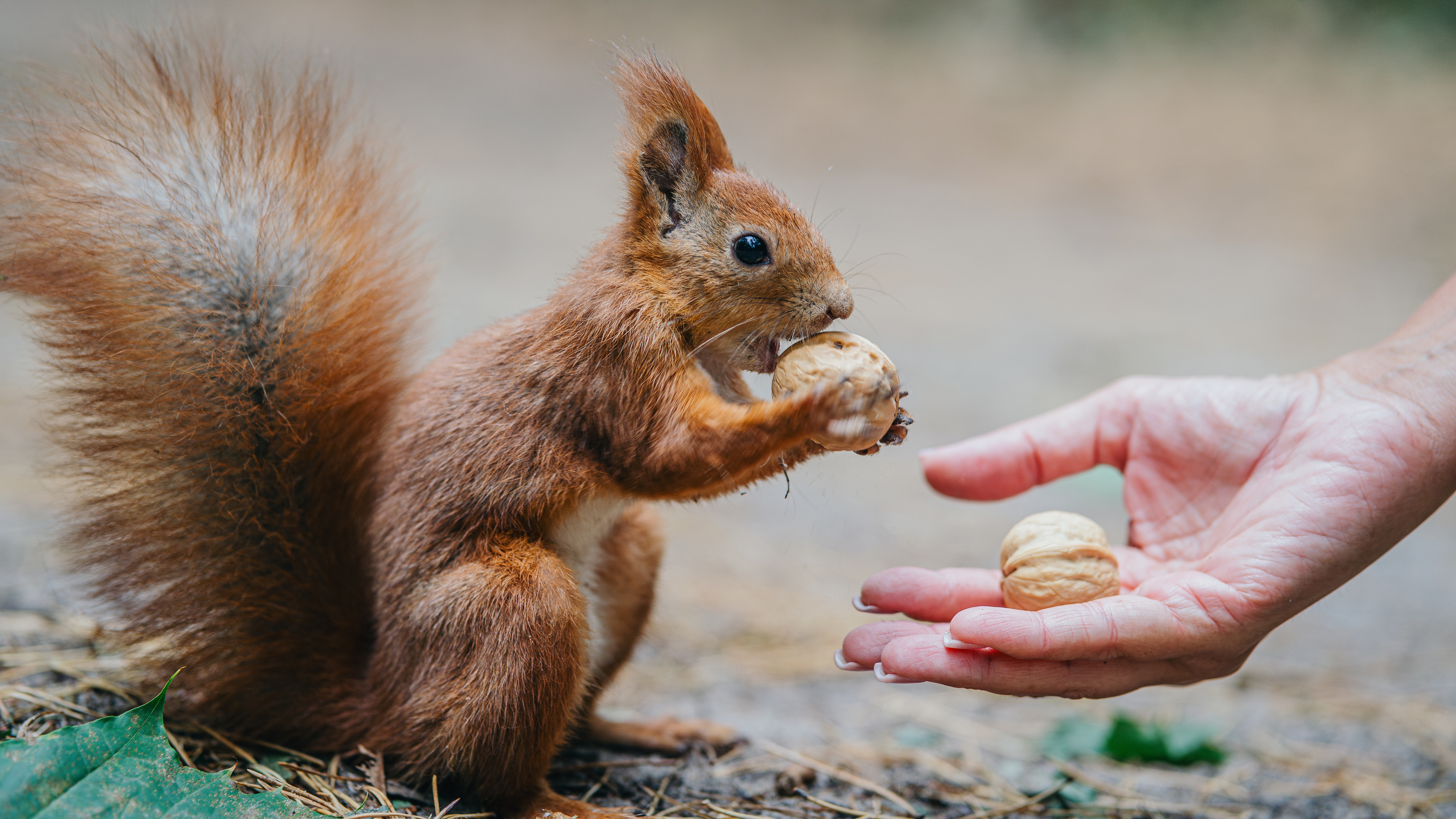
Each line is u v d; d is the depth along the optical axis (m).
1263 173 2.81
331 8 3.24
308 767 0.74
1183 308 1.94
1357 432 0.74
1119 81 3.40
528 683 0.72
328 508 0.76
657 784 0.77
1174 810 0.79
